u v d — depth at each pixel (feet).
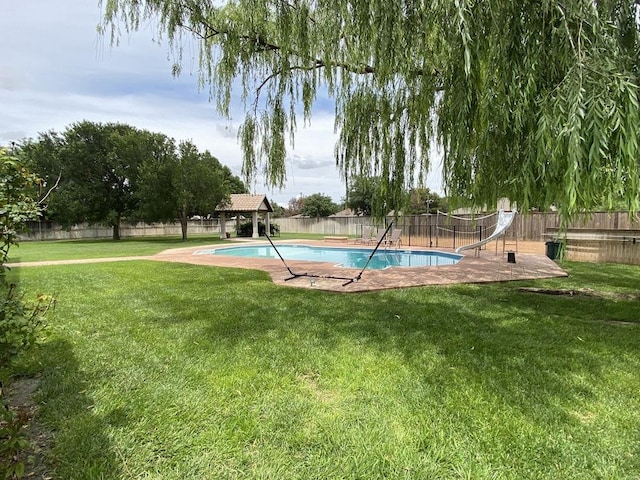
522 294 18.83
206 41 17.20
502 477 5.57
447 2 9.58
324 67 16.76
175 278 24.09
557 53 8.94
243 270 28.09
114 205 81.71
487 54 9.62
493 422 6.97
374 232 57.16
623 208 9.15
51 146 77.20
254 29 16.20
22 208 6.44
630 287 20.49
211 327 13.16
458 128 10.44
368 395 8.07
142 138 75.92
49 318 14.19
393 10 12.06
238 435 6.66
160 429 6.86
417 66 13.53
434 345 11.19
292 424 6.97
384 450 6.20
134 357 10.37
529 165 9.14
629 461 5.90
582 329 12.79
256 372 9.30
